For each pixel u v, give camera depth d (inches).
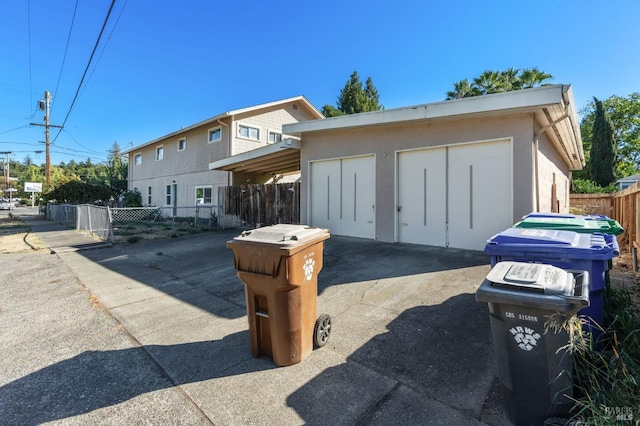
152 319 139.8
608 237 104.0
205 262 249.0
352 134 308.2
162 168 764.0
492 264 103.0
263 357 104.7
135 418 77.1
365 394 84.3
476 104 218.4
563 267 91.7
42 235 447.5
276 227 111.8
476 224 240.1
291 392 86.0
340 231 321.4
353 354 105.0
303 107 705.6
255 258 97.5
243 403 81.9
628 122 1014.4
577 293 67.2
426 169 264.4
